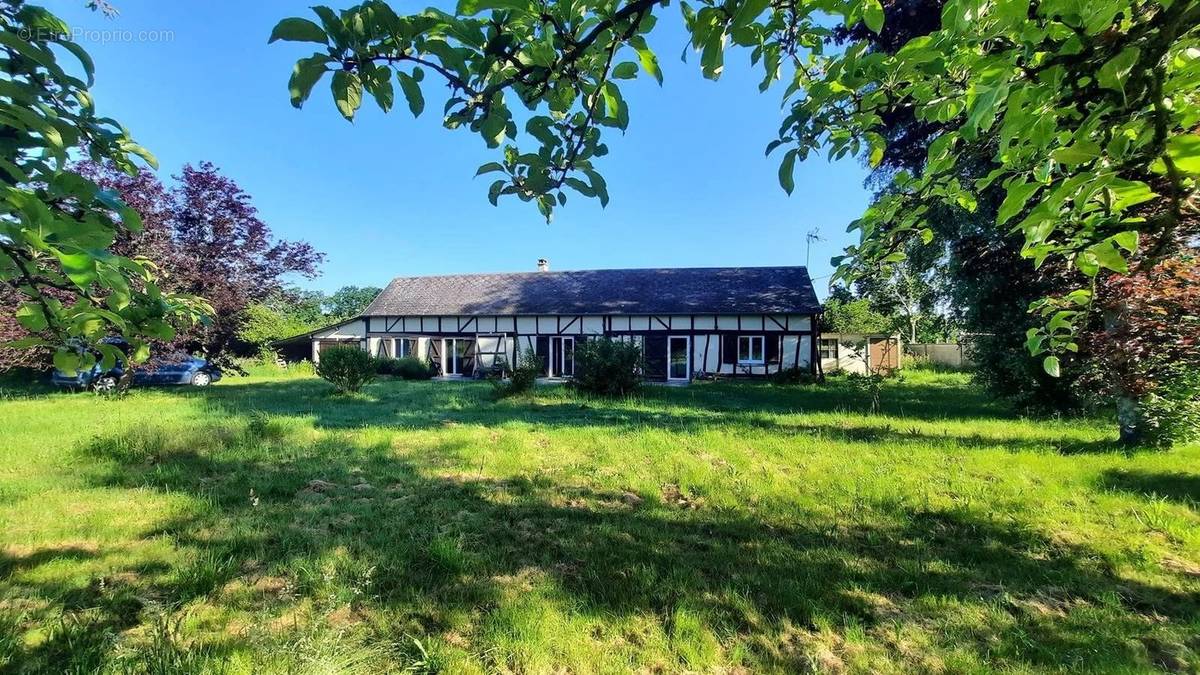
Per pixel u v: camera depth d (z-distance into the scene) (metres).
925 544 3.54
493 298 23.94
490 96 1.20
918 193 2.17
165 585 2.98
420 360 22.11
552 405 11.12
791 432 7.37
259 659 2.20
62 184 1.12
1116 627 2.57
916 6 6.90
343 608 2.75
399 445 6.73
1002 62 1.04
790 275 22.41
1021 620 2.66
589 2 1.09
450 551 3.31
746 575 3.11
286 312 28.56
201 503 4.33
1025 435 7.12
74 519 3.99
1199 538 3.51
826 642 2.50
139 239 12.55
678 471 5.38
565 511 4.26
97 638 2.43
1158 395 5.73
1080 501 4.28
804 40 1.64
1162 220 1.15
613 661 2.36
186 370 16.34
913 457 5.74
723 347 20.34
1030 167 1.39
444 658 2.34
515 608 2.74
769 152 1.87
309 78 1.04
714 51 1.18
